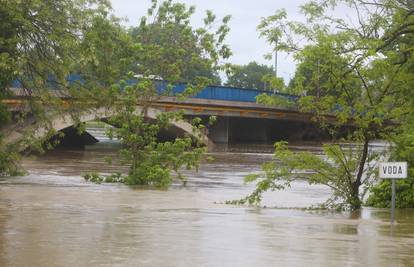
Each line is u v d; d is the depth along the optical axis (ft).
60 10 79.77
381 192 60.70
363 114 54.60
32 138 94.89
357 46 53.67
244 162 152.97
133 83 100.22
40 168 118.21
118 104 90.38
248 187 89.86
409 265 27.17
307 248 31.12
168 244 31.22
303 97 55.67
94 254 28.04
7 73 76.13
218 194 75.82
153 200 62.54
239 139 304.30
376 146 58.80
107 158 99.66
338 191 57.98
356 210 57.11
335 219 47.75
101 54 88.22
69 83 91.40
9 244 30.68
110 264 25.77
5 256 27.43
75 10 80.33
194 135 95.71
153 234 34.83
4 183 82.48
